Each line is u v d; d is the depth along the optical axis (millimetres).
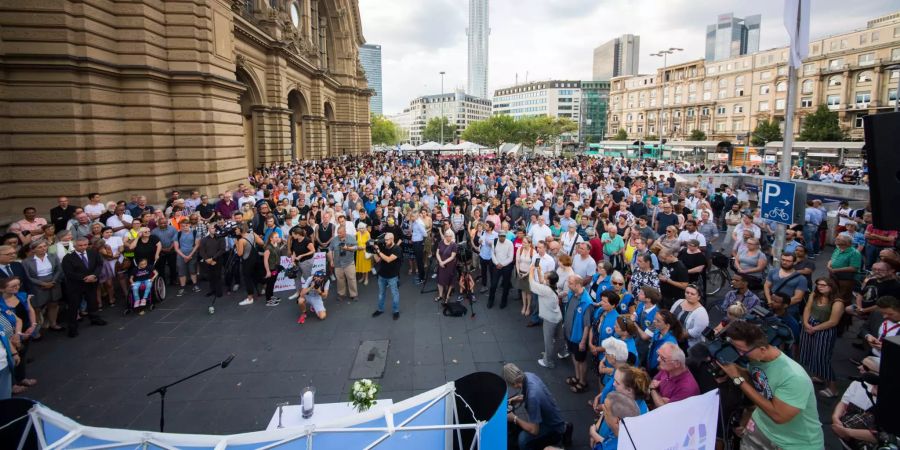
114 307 9859
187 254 10820
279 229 10641
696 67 90938
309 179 20375
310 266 9719
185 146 15914
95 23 13086
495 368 7242
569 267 8148
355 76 50656
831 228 14930
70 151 12664
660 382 4578
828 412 5961
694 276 8602
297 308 9852
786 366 3629
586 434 5574
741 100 83000
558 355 7656
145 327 8797
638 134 106250
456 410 4383
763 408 3641
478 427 3852
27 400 3900
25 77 12227
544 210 13141
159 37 15000
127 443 3574
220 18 17016
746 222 10352
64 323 9055
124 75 14094
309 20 34906
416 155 58844
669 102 97562
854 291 8508
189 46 15445
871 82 65250
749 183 26234
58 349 7852
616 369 4793
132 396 6434
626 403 3910
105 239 9703
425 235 11750
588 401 6281
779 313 6207
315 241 11789
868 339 5488
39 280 8133
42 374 7012
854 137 67188
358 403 4770
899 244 8367
